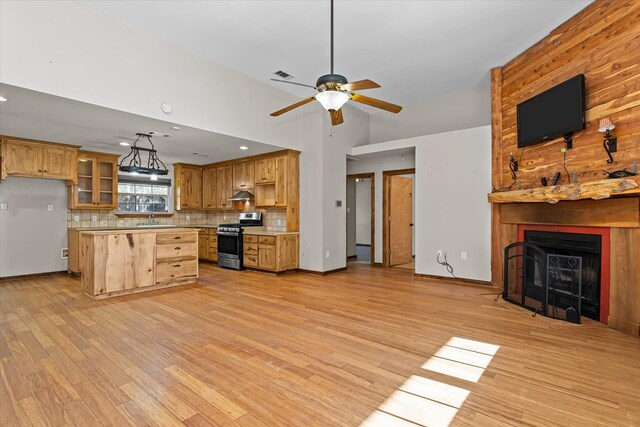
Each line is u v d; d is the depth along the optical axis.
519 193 3.88
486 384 2.15
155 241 4.76
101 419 1.79
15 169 5.02
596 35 3.22
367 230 11.48
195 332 3.07
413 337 2.95
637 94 2.80
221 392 2.06
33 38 3.13
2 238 5.38
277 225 6.65
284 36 4.00
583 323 3.30
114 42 3.69
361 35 3.96
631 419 1.78
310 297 4.35
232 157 6.93
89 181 6.22
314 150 6.04
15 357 2.52
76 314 3.59
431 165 5.48
